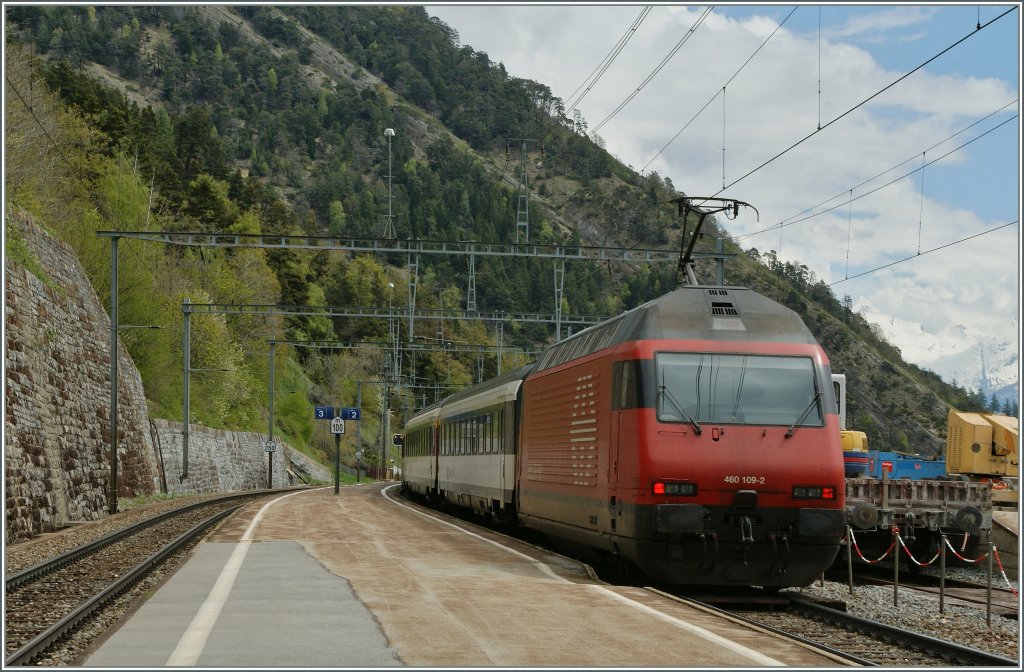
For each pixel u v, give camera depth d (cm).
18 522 2462
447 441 3684
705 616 1188
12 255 2967
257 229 11062
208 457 6016
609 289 7900
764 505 1505
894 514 2464
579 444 1850
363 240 3231
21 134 4441
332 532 2362
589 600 1295
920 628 1489
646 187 10988
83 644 1097
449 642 986
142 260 5809
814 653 976
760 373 1558
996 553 2491
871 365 10150
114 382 3578
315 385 11294
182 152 12975
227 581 1441
